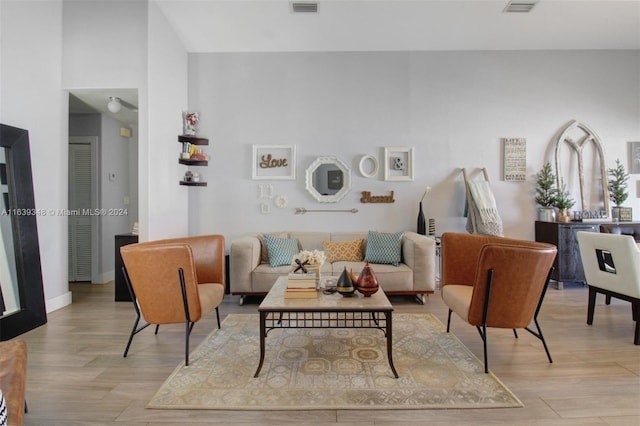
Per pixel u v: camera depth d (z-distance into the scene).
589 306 2.82
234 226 4.24
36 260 2.88
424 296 3.48
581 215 4.10
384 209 4.22
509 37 3.93
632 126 4.28
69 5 3.32
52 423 1.58
